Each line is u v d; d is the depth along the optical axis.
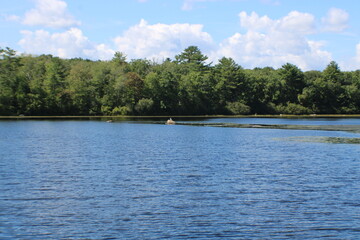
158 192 27.03
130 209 23.11
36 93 155.50
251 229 20.06
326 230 19.94
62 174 33.38
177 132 83.00
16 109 153.25
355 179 31.33
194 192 27.03
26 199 25.11
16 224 20.64
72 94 162.38
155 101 178.88
